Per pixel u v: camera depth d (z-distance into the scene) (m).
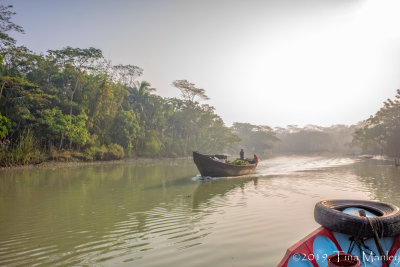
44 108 31.91
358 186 13.91
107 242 6.03
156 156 47.78
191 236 6.34
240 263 4.85
